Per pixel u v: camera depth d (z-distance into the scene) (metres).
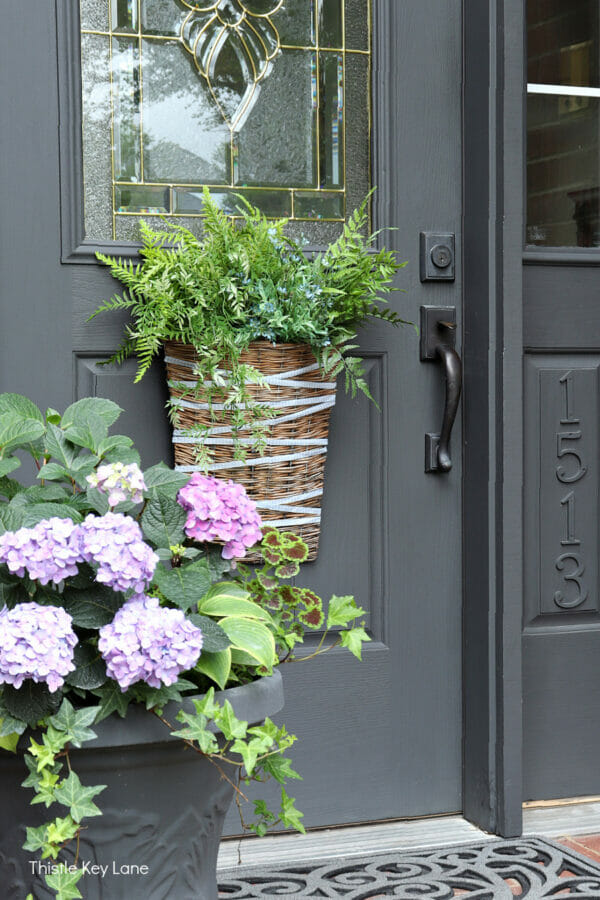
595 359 2.22
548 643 2.18
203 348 1.72
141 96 1.95
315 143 2.05
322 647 2.03
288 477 1.82
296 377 1.79
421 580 2.09
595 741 2.21
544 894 1.69
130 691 1.22
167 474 1.35
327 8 2.05
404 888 1.73
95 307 1.91
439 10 2.08
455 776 2.11
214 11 1.99
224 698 1.29
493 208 2.02
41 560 1.17
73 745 1.20
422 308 2.07
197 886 1.34
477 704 2.06
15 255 1.87
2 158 1.85
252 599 1.51
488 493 2.03
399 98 2.06
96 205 1.94
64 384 1.90
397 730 2.07
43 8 1.86
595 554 2.22
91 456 1.35
